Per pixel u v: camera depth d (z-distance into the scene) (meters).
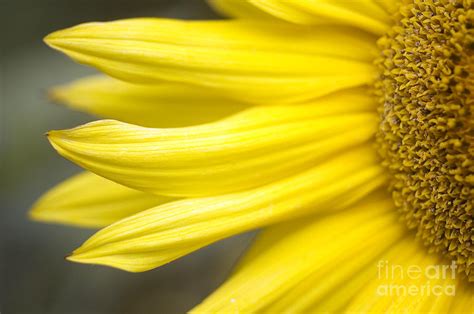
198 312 0.35
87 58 0.35
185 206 0.35
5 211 0.46
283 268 0.36
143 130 0.35
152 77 0.35
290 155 0.36
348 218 0.36
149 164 0.35
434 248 0.36
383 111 0.36
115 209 0.38
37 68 0.46
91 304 0.47
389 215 0.36
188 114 0.37
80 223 0.38
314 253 0.36
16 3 0.47
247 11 0.36
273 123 0.36
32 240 0.47
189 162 0.35
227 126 0.35
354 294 0.36
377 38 0.36
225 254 0.46
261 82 0.36
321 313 0.36
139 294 0.47
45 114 0.45
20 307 0.47
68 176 0.46
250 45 0.36
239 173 0.35
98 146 0.35
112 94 0.38
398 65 0.36
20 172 0.46
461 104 0.35
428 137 0.35
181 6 0.45
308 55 0.36
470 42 0.35
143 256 0.35
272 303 0.36
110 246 0.34
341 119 0.36
